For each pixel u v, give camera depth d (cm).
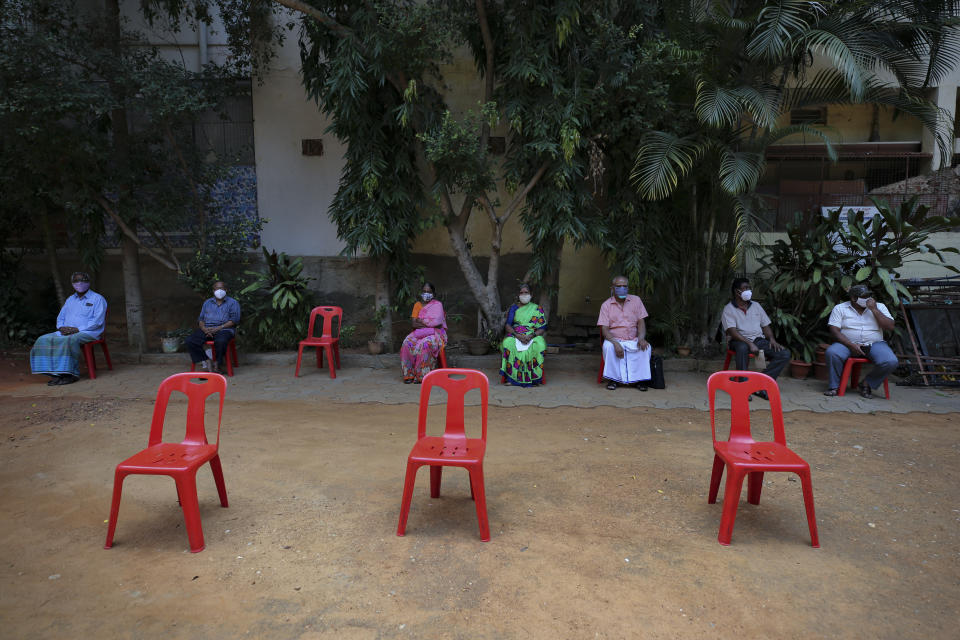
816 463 453
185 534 338
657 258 754
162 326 930
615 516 362
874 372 634
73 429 534
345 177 777
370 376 752
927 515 366
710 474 432
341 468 438
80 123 715
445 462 326
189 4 851
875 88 696
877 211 803
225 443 493
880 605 271
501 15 686
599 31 638
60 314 736
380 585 285
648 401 636
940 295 729
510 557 311
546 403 629
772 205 845
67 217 786
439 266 909
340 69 657
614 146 738
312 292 837
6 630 250
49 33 695
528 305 721
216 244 807
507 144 860
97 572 297
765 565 305
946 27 677
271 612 264
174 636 247
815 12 644
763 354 672
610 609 266
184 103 697
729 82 659
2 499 386
